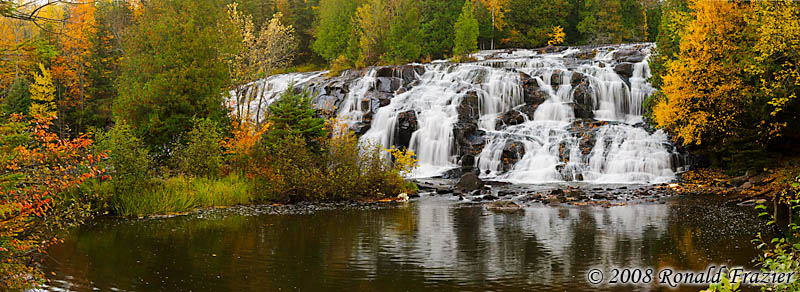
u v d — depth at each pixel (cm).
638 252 1153
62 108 4369
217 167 2045
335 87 4097
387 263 1070
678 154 2855
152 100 2341
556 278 959
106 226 1484
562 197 2081
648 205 1889
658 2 6806
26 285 807
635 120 3475
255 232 1403
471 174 2431
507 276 973
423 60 5375
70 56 4522
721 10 2592
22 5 744
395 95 3853
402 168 2341
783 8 2342
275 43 3048
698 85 2634
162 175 2020
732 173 2623
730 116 2577
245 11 6412
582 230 1418
